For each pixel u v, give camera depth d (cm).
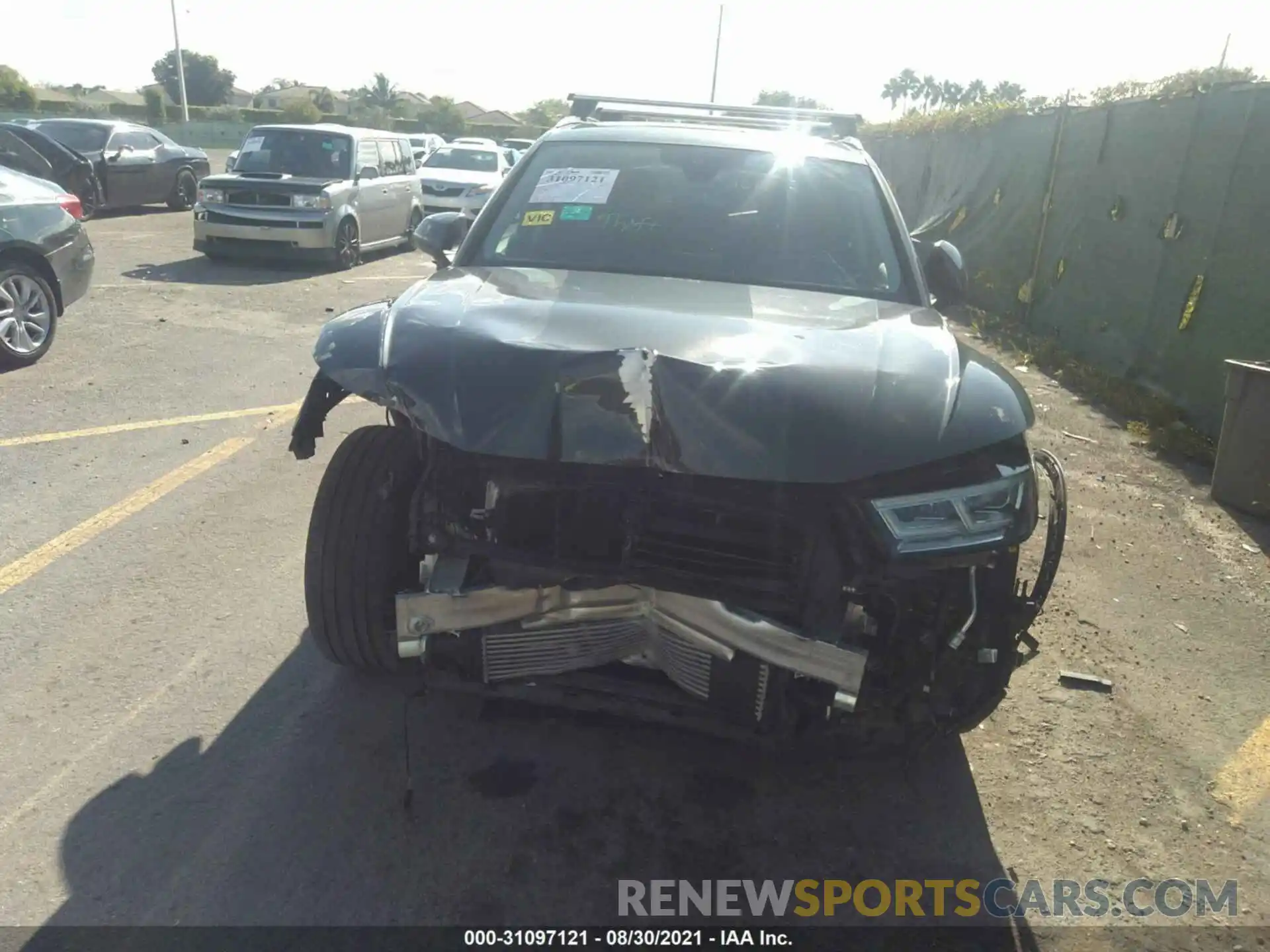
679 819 293
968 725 277
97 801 283
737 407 248
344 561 299
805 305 328
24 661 349
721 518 255
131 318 906
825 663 246
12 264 704
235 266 1250
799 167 402
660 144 412
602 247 365
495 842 279
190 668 351
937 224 1365
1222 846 299
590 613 261
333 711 331
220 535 459
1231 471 583
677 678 268
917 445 249
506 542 266
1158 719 362
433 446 269
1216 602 460
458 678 282
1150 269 827
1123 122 902
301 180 1234
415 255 1473
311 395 303
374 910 253
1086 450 681
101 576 414
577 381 250
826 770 318
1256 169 706
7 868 257
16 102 5722
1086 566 490
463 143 2092
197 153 1895
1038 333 1045
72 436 582
